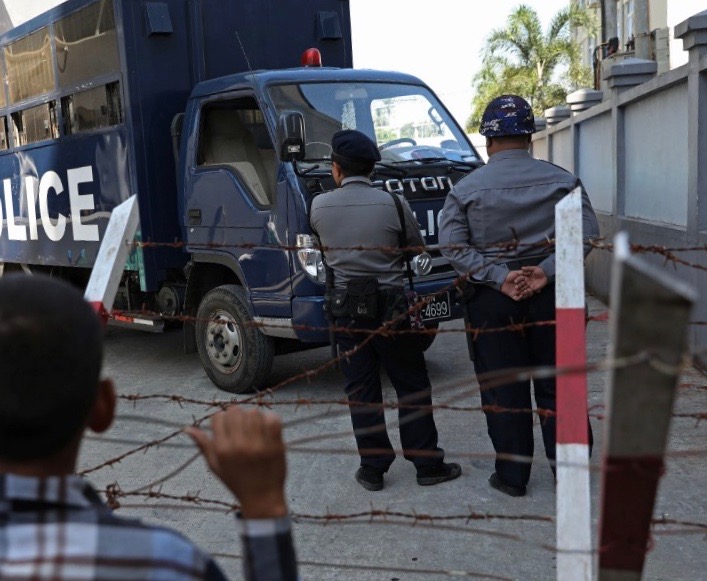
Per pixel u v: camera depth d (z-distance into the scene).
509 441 4.08
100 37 6.66
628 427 1.25
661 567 3.36
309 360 7.18
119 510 4.20
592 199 11.07
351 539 3.74
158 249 6.51
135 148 6.40
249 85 5.89
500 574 3.36
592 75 29.86
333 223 4.19
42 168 7.78
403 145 6.17
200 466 4.80
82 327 1.14
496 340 3.97
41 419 1.09
